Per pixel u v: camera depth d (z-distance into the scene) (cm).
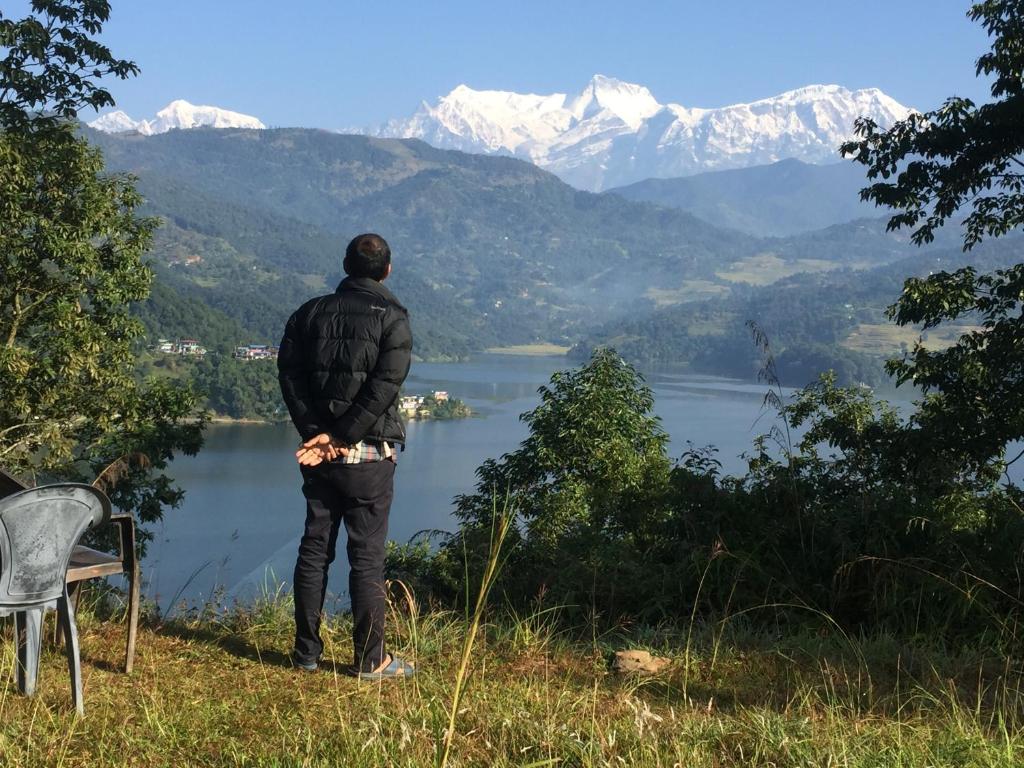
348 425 363
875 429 1105
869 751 276
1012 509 539
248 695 335
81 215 1880
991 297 1187
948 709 329
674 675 380
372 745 269
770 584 485
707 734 294
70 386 1928
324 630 422
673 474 574
